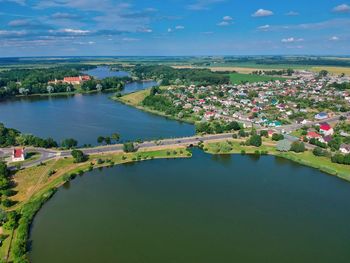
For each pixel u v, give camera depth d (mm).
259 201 141750
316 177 168375
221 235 116062
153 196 146000
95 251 106688
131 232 117750
